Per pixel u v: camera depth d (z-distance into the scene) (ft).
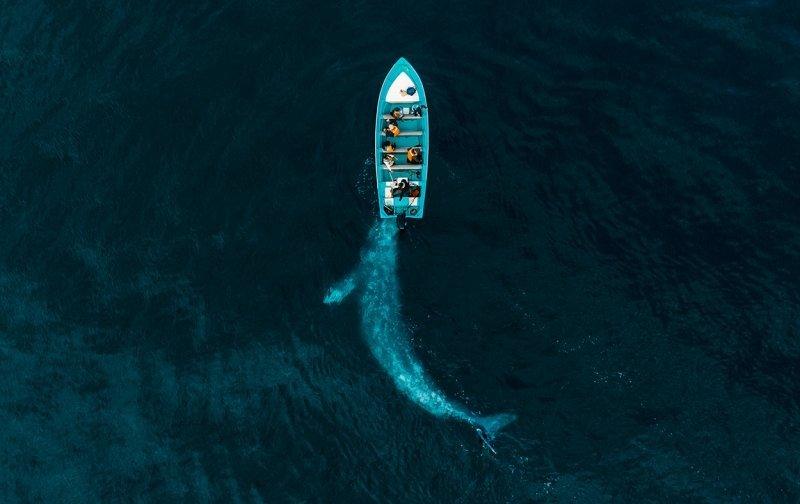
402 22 220.43
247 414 175.94
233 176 200.75
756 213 191.62
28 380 181.27
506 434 170.91
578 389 174.29
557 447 169.48
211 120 208.54
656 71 210.79
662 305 182.09
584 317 181.37
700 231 190.08
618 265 186.80
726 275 184.96
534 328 180.65
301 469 170.40
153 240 194.39
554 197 194.29
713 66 211.00
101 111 211.41
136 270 191.42
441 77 210.18
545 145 200.75
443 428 172.24
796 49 211.82
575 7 221.87
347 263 189.16
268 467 170.91
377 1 224.12
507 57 213.87
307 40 219.00
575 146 200.64
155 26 223.51
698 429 169.58
